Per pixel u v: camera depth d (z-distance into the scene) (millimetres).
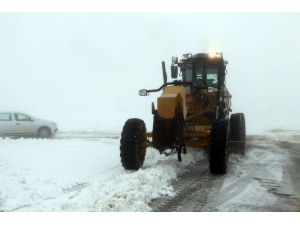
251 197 5598
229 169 7551
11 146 11328
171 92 7102
